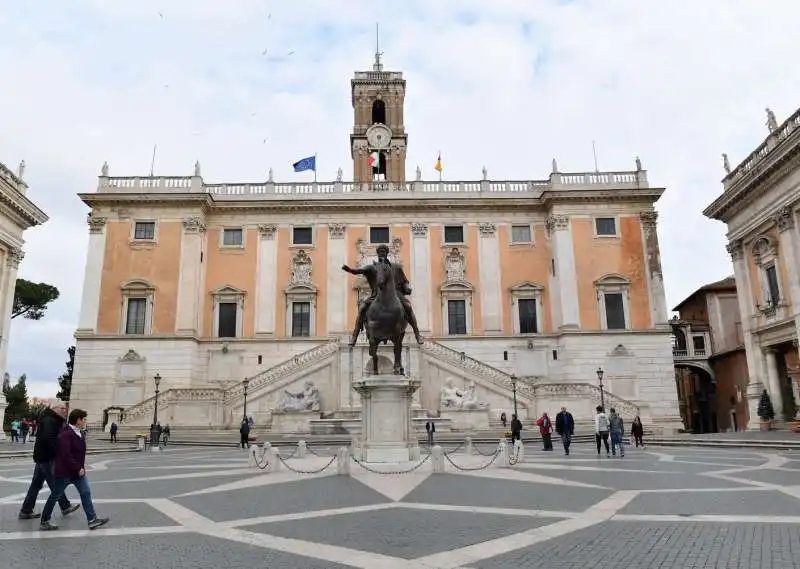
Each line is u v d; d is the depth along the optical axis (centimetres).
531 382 3822
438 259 4481
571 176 4588
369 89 5634
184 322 4188
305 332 4347
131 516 866
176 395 3638
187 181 4544
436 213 4556
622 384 4134
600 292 4294
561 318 4278
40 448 849
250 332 4325
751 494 1023
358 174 5403
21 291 5331
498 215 4569
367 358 3738
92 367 4100
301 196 4516
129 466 1730
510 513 847
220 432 3550
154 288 4225
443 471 1343
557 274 4353
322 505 927
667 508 888
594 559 605
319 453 2158
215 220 4519
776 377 3422
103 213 4353
